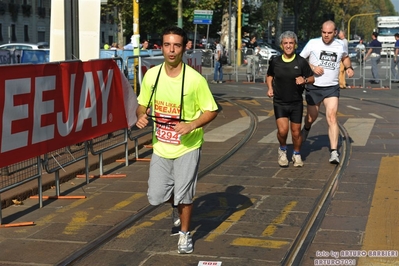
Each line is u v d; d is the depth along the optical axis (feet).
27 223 22.49
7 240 20.88
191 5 119.44
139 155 35.70
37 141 24.32
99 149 30.63
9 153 22.54
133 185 28.58
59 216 23.66
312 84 32.37
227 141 39.58
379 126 45.27
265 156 34.65
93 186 28.50
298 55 30.53
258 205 24.81
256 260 18.76
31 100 23.82
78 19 36.24
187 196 18.99
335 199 25.46
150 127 41.09
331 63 31.89
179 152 18.81
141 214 23.52
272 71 30.99
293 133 31.40
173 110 18.75
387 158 33.19
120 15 134.21
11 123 22.61
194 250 19.70
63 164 27.12
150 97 19.01
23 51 54.44
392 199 25.18
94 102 28.99
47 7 213.46
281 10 187.21
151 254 19.40
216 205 24.90
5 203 24.88
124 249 19.85
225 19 150.41
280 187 27.66
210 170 31.17
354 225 21.98
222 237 20.93
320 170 30.89
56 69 25.61
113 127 31.01
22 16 197.36
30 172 24.91
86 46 37.86
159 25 122.52
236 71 100.53
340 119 49.55
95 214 23.85
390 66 84.07
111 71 30.63
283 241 20.44
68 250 19.81
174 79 18.67
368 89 81.82
